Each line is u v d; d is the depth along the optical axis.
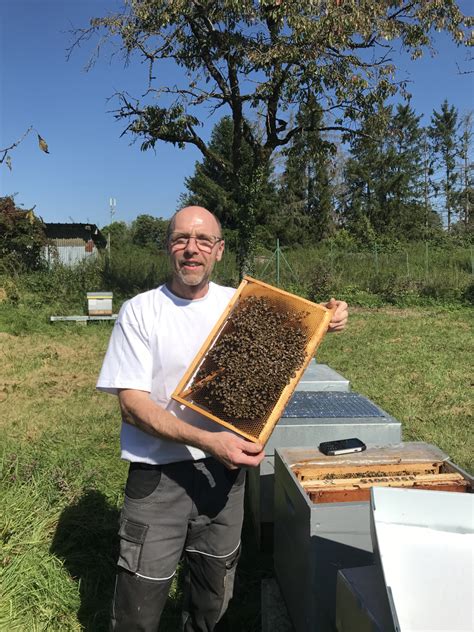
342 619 1.71
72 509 3.41
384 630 1.39
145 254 20.61
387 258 20.08
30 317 12.61
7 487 3.61
